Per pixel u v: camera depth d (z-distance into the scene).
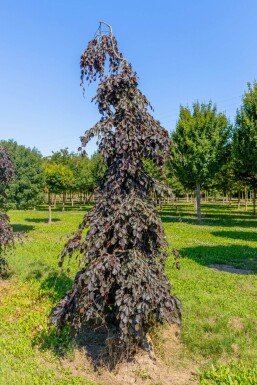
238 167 22.16
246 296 7.16
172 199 4.48
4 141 22.69
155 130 4.21
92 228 4.11
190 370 4.40
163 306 4.10
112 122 4.29
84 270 4.35
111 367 4.27
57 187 24.22
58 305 4.41
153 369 4.29
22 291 7.39
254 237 16.12
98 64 4.55
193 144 22.11
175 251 4.65
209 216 28.86
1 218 7.88
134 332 4.09
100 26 4.57
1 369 4.18
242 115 20.27
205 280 8.41
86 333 5.08
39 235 17.31
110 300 4.44
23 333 5.24
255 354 4.65
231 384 3.71
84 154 4.28
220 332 5.34
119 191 4.21
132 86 4.42
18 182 19.59
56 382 3.94
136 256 4.05
